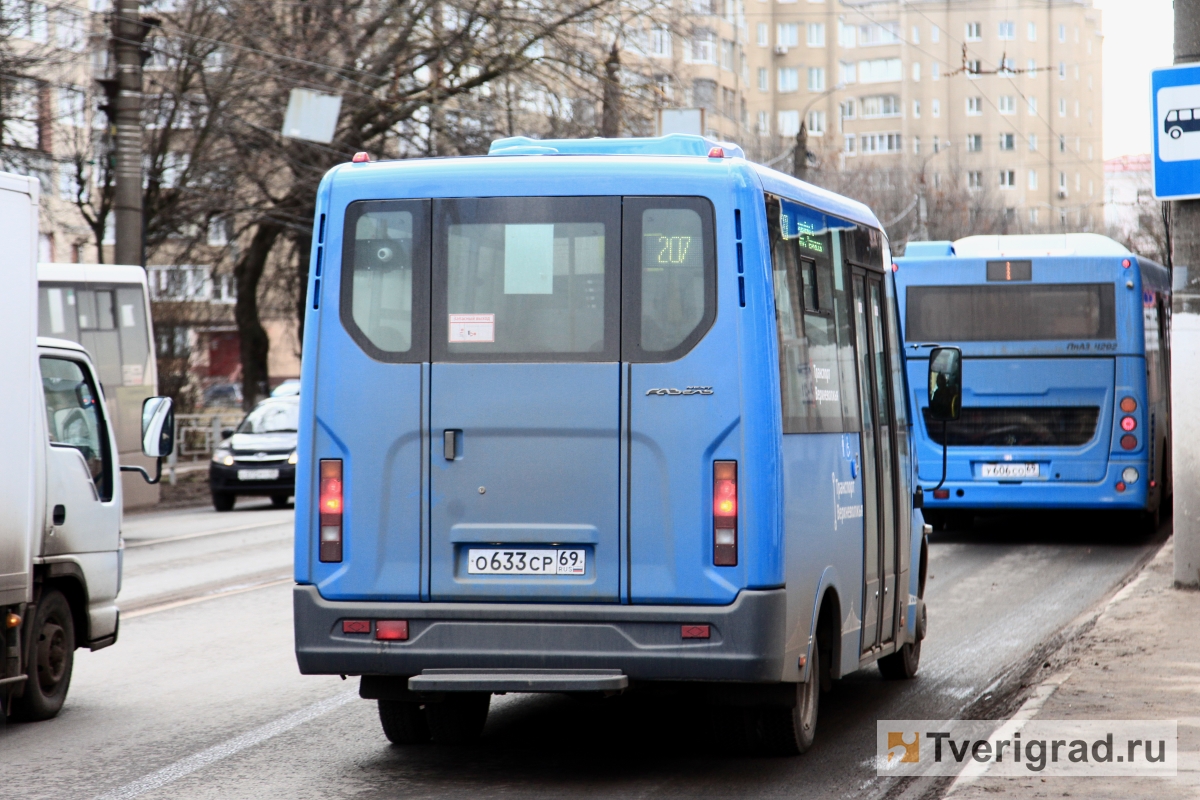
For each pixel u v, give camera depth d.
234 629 14.17
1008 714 9.93
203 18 38.00
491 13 38.78
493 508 7.95
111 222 48.34
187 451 43.31
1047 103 140.75
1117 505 20.61
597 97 39.75
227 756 8.85
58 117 35.03
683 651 7.72
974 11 137.00
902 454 10.68
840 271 9.30
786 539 7.81
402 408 8.06
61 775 8.38
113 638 11.02
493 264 8.07
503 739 9.32
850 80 135.88
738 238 7.86
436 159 8.22
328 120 35.81
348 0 39.22
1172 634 12.45
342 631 8.03
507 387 7.97
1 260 9.47
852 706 10.34
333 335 8.17
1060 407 20.78
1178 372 14.88
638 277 7.93
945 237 87.50
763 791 7.87
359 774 8.35
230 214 40.06
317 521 8.12
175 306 43.25
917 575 11.26
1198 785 7.57
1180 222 14.84
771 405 7.77
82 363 11.21
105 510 10.98
